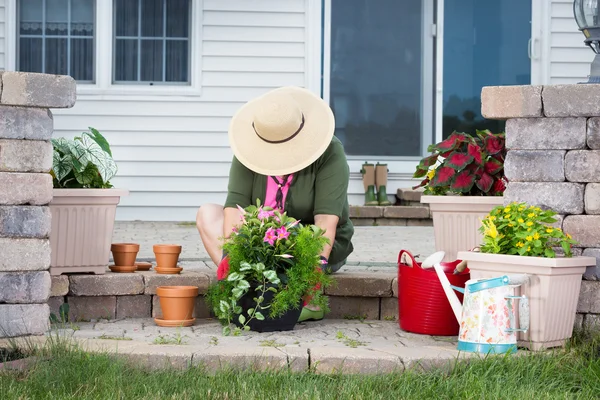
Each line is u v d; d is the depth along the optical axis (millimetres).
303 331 4785
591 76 4836
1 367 3830
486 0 10445
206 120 10141
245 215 4695
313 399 3438
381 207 9898
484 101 4688
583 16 4828
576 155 4586
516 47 10453
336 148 5016
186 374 3826
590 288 4570
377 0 10398
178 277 5188
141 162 10094
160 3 10117
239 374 3793
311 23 10211
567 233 4602
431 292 4695
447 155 5570
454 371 3902
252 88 10195
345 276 5270
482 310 4188
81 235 5047
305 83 10250
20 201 4391
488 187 5344
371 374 3916
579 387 3789
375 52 10422
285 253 4668
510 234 4445
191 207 10156
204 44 10117
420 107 10492
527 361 3975
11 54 9922
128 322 5016
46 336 4391
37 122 4402
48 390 3529
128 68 10125
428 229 9305
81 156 5188
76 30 10039
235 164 5105
